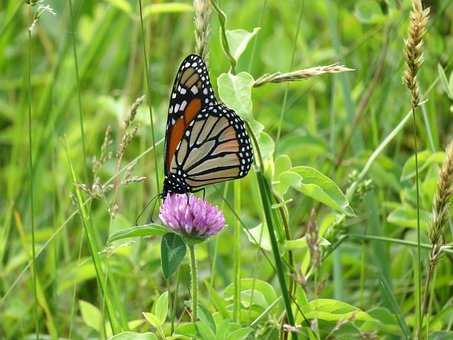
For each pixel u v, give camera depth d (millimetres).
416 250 5613
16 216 6230
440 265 5957
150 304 6039
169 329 4844
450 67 6605
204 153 4797
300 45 7898
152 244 6207
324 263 6109
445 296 5906
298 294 4727
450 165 4191
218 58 6930
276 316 5031
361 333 4609
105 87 8383
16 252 6977
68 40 7609
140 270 6004
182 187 4867
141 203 6789
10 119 8766
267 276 5848
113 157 7730
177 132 4773
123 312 5043
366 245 6430
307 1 8273
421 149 6922
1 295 6574
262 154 4734
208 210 4270
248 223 6527
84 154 5289
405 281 6062
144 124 6785
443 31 7148
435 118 6289
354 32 7957
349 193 5379
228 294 5023
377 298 6051
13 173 7352
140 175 7324
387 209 6406
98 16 8703
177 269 4520
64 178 7422
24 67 8336
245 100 4383
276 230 4844
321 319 4793
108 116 8227
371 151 6328
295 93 8047
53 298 6195
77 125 7871
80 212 4953
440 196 4262
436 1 7258
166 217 4270
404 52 4305
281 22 8805
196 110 4805
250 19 8297
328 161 6793
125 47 8562
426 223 5363
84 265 5852
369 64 7516
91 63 8219
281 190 4656
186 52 8000
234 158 4773
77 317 6395
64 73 8133
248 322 4906
